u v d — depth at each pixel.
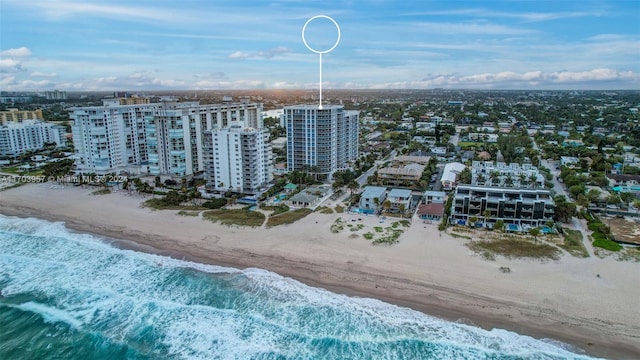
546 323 68.56
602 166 172.12
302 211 122.50
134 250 101.00
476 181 146.50
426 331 67.81
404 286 80.19
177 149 157.00
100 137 169.25
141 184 151.25
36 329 71.12
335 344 65.56
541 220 107.94
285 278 84.88
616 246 94.19
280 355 63.47
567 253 91.75
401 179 157.62
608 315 69.75
